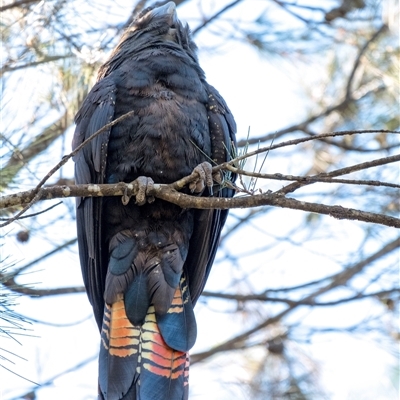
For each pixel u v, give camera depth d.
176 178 9.32
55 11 11.37
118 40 11.65
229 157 9.48
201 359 13.48
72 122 11.51
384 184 7.37
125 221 9.30
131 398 8.62
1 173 10.23
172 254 9.31
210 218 9.66
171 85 9.48
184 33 10.94
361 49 14.02
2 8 11.21
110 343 8.90
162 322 9.00
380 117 14.17
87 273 9.69
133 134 9.23
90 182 9.41
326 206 7.57
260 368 13.59
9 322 7.92
